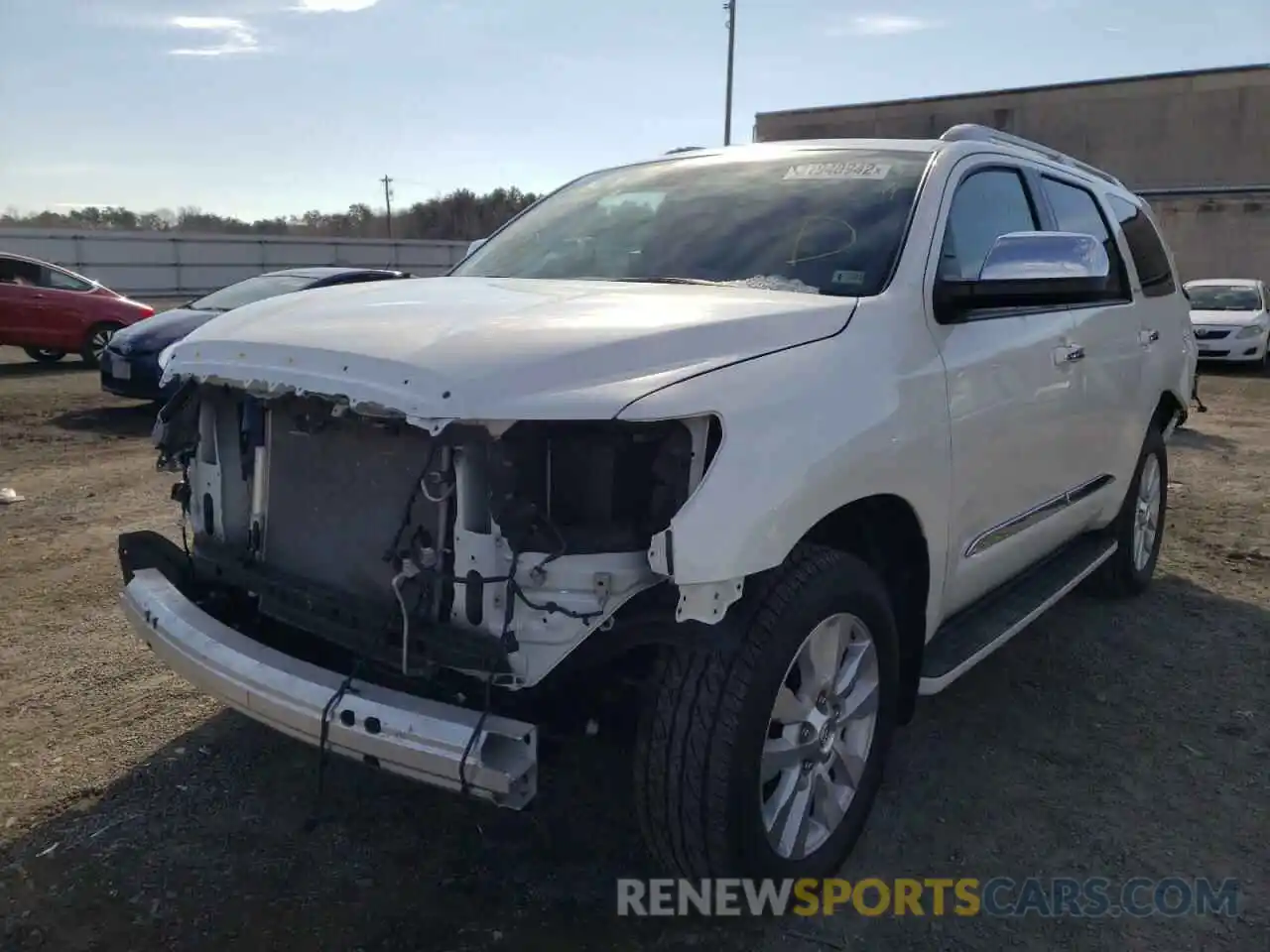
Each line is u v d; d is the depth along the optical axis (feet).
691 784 8.20
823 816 9.51
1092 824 10.72
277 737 12.09
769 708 8.34
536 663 7.80
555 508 7.97
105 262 116.57
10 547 19.44
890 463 9.29
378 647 8.24
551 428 7.89
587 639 7.98
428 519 8.22
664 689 8.32
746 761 8.24
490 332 8.14
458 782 7.45
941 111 117.70
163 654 9.32
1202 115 105.09
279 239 129.18
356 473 8.67
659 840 8.54
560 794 10.99
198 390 10.10
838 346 9.21
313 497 9.01
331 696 7.99
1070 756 12.12
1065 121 112.16
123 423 34.32
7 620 15.62
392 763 7.70
